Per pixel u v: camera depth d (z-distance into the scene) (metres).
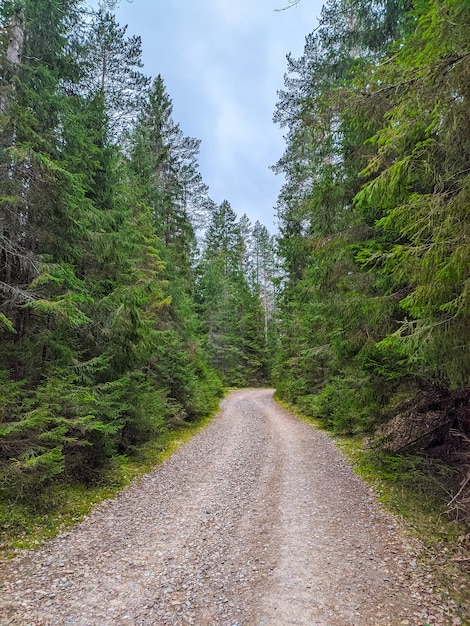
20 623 3.90
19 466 6.45
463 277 3.93
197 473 9.94
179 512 7.20
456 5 3.43
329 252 8.27
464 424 7.27
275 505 7.49
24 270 7.84
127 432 10.94
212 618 4.03
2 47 7.06
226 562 5.25
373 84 5.57
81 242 8.77
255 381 45.72
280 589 4.55
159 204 19.77
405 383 8.04
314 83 12.52
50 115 7.93
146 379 14.88
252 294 51.31
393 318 7.32
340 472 9.73
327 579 4.74
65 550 5.59
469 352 4.89
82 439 8.65
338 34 10.39
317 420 18.73
